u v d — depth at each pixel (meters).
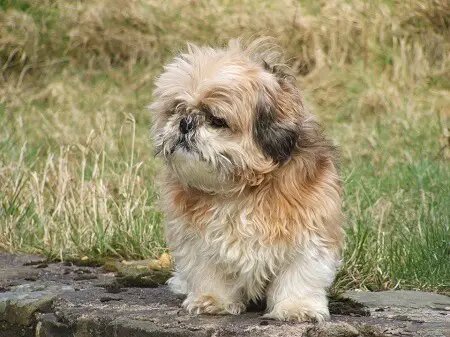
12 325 8.92
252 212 7.84
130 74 21.80
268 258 7.90
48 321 8.59
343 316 8.29
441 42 21.23
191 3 22.98
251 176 7.77
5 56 22.31
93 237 11.93
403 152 16.62
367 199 13.23
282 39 21.45
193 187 7.96
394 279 10.45
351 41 21.67
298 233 7.80
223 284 8.27
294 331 7.54
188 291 8.59
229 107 7.61
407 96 19.78
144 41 22.41
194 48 8.27
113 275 10.50
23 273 10.59
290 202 7.80
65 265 11.15
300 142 7.98
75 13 22.91
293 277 7.96
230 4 22.98
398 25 21.56
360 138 17.86
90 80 21.84
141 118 19.78
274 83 7.86
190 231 8.07
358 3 22.16
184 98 7.68
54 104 20.58
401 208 13.05
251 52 8.30
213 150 7.60
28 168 14.13
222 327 7.69
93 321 8.19
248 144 7.70
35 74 22.11
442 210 12.32
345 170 14.60
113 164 14.23
